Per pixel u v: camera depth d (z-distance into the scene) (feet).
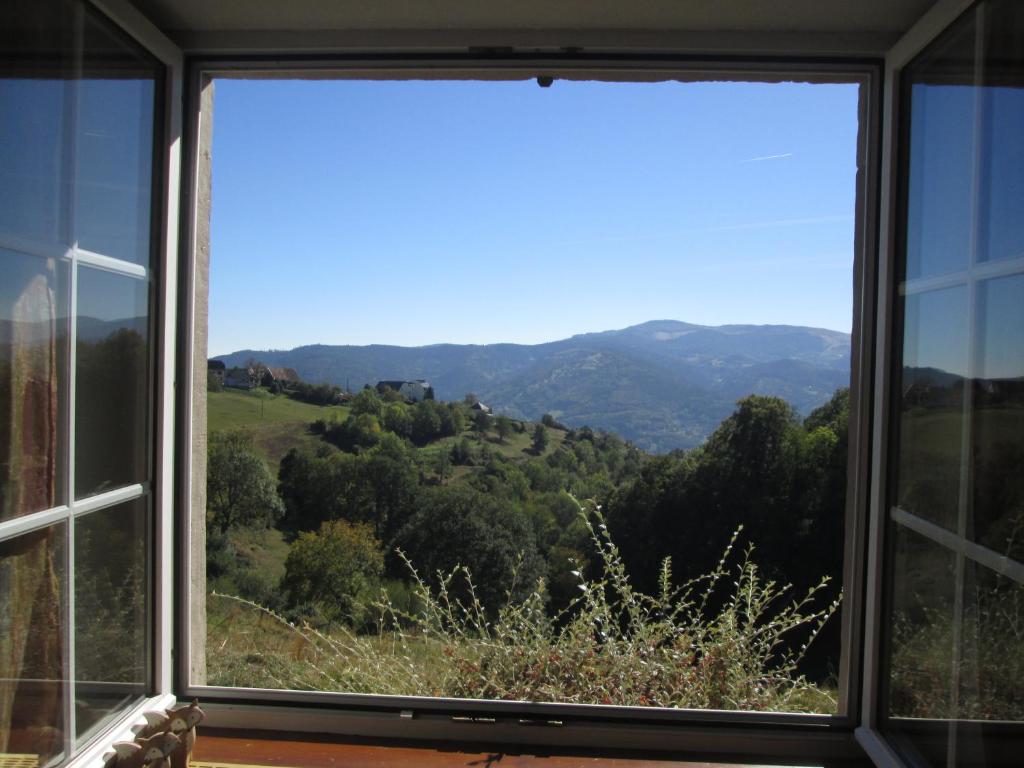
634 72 5.16
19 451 3.67
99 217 4.39
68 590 4.13
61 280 4.02
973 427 3.78
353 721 5.16
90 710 4.39
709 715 5.09
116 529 4.64
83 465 4.27
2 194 3.49
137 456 4.88
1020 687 3.28
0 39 3.45
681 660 7.01
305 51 5.11
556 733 5.08
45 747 3.95
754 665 7.25
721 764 4.87
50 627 3.97
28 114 3.68
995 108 3.59
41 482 3.87
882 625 4.92
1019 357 3.32
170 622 5.18
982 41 3.73
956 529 3.95
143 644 4.99
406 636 8.58
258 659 10.21
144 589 5.00
